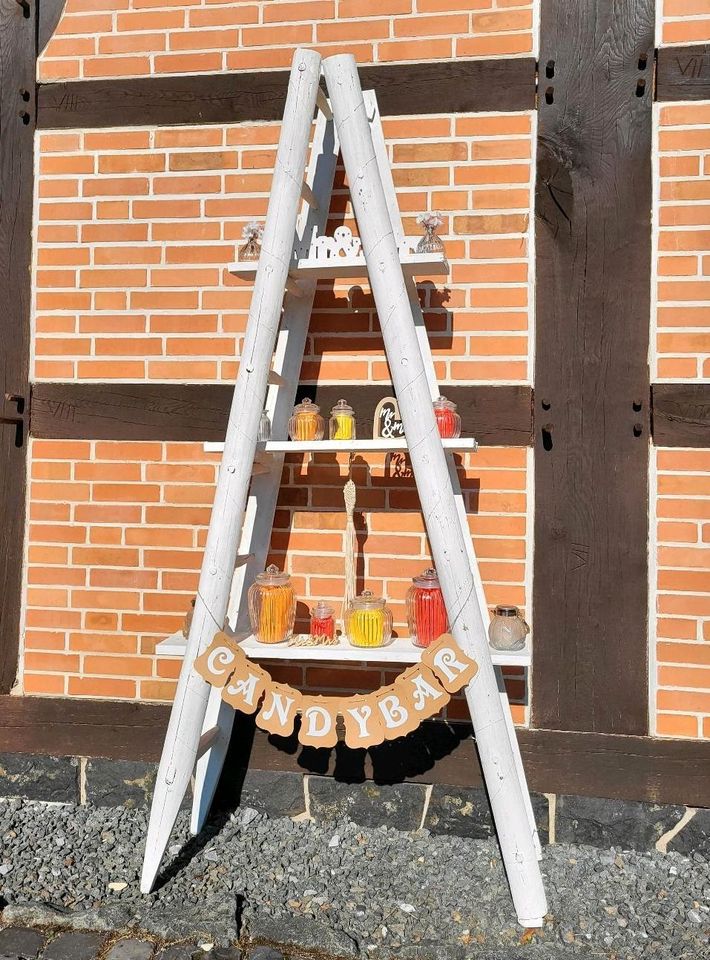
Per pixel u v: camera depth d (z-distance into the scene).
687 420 2.68
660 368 2.69
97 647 3.00
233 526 2.37
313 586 2.89
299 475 2.90
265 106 2.91
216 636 2.37
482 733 2.31
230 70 2.93
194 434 2.95
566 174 2.74
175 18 2.96
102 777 2.97
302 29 2.88
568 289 2.74
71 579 3.01
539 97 2.76
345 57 2.38
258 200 2.92
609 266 2.72
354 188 2.35
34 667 3.02
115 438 2.99
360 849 2.64
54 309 3.02
